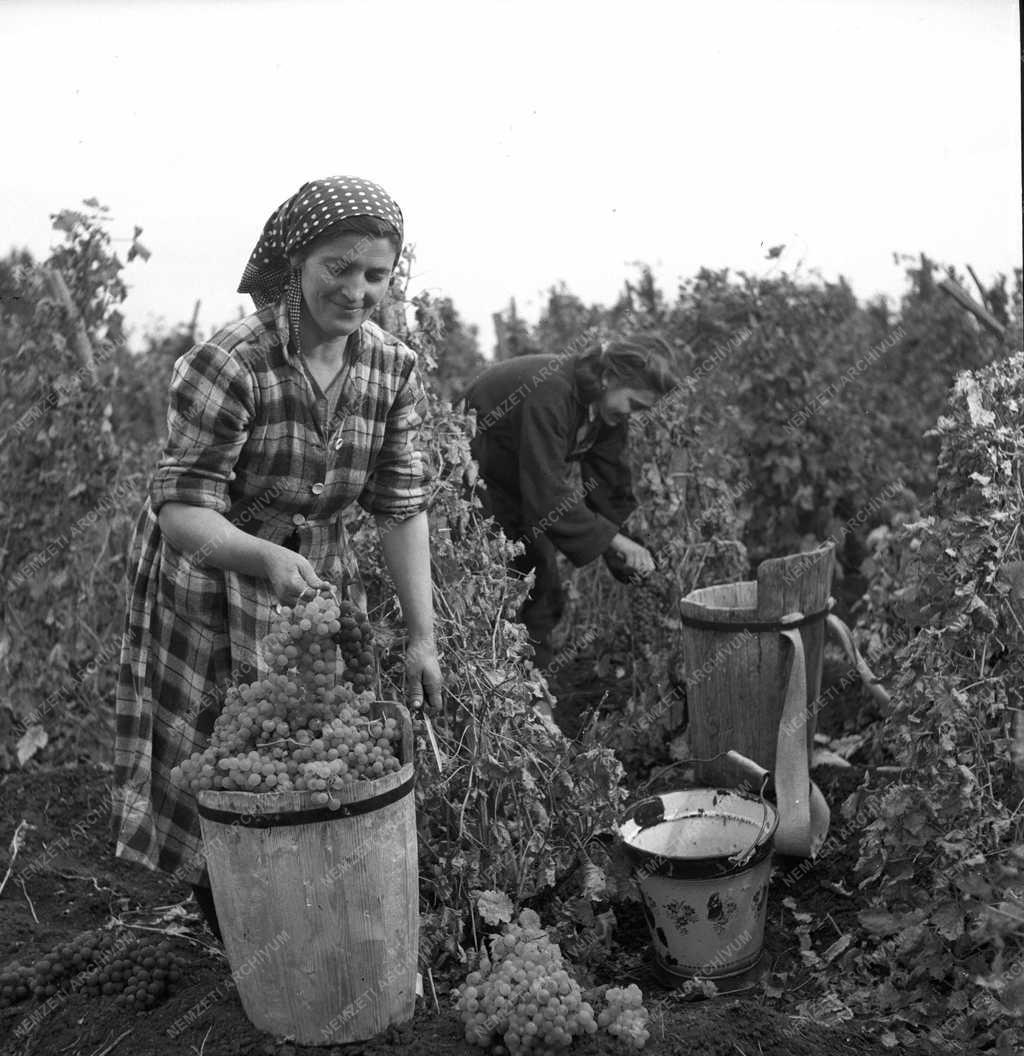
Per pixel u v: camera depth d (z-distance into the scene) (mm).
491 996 2504
